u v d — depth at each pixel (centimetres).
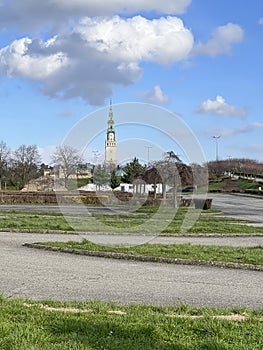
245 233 2081
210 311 739
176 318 670
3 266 1179
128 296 888
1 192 4097
